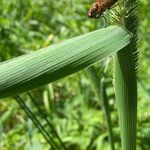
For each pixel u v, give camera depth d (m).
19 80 0.11
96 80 0.19
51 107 0.33
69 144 0.31
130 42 0.13
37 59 0.11
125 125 0.14
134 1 0.13
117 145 0.30
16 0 0.36
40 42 0.34
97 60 0.12
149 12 0.39
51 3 0.38
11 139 0.31
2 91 0.11
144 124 0.31
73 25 0.34
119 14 0.13
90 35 0.12
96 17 0.13
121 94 0.14
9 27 0.33
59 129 0.31
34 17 0.38
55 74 0.11
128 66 0.13
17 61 0.11
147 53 0.36
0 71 0.11
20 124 0.33
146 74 0.34
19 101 0.22
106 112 0.20
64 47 0.11
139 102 0.33
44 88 0.33
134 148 0.15
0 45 0.30
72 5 0.35
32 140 0.28
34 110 0.32
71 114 0.33
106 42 0.12
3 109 0.33
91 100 0.34
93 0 0.16
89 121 0.32
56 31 0.36
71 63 0.11
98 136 0.32
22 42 0.34
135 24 0.13
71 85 0.35
